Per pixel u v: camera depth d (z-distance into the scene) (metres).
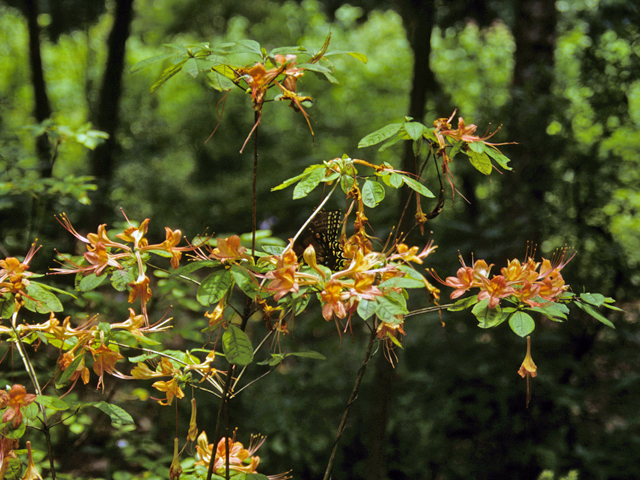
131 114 8.59
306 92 10.09
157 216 8.65
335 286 1.01
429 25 3.43
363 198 1.18
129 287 1.17
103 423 3.01
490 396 3.58
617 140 4.02
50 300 1.26
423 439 3.88
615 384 3.57
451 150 1.35
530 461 3.54
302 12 10.71
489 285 1.17
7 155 3.12
